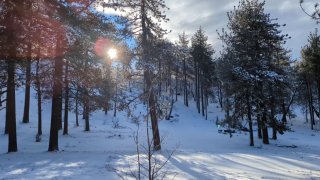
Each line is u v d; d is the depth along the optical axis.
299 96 60.41
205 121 62.00
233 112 34.19
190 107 73.19
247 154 23.52
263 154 24.53
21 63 18.16
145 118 6.57
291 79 44.38
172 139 35.88
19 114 41.97
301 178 13.53
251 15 34.69
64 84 22.30
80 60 22.16
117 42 24.50
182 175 13.58
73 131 37.34
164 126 50.78
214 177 13.31
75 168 14.55
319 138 45.41
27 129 34.94
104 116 51.22
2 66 20.02
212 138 38.81
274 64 36.59
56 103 22.41
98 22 21.73
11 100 21.39
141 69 24.47
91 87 23.84
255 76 32.91
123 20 25.42
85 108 26.00
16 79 20.14
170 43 25.83
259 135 39.56
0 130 34.50
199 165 16.66
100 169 14.29
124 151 22.83
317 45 51.41
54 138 22.41
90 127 41.50
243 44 34.16
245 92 32.91
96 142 30.19
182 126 53.22
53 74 21.03
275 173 14.92
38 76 20.39
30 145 26.77
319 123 59.91
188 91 84.00
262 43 35.06
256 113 33.12
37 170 14.01
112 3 23.73
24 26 17.05
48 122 40.00
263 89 34.00
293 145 34.25
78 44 21.19
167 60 25.17
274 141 38.41
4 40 16.28
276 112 34.97
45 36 18.69
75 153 20.58
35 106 46.38
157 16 25.66
